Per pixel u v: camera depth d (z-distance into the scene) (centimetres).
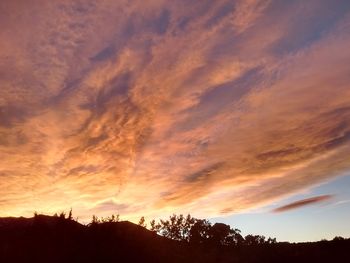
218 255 1719
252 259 1978
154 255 1362
